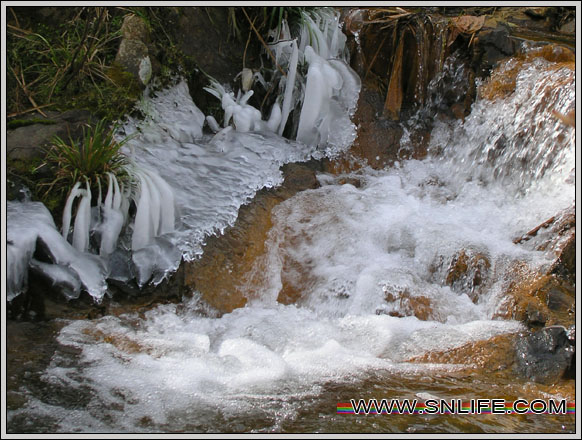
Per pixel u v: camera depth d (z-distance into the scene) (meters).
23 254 3.86
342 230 4.82
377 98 6.13
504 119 5.41
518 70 5.54
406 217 4.96
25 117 4.73
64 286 3.93
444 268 4.44
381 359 3.67
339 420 3.00
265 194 5.00
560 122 4.92
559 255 4.23
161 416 3.02
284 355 3.73
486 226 4.86
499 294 4.20
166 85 5.48
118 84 5.12
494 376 3.50
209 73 5.89
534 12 6.63
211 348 3.83
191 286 4.29
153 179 4.47
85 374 3.36
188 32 5.85
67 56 5.14
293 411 3.08
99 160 4.38
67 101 4.96
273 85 5.97
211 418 3.00
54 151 4.45
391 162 5.82
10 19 5.30
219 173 4.98
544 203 4.84
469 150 5.63
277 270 4.61
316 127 5.62
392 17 6.13
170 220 4.43
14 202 4.22
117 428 2.91
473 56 5.88
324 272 4.56
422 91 6.05
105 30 5.43
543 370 3.48
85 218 4.18
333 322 4.13
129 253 4.29
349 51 6.30
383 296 4.23
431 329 3.93
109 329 3.86
